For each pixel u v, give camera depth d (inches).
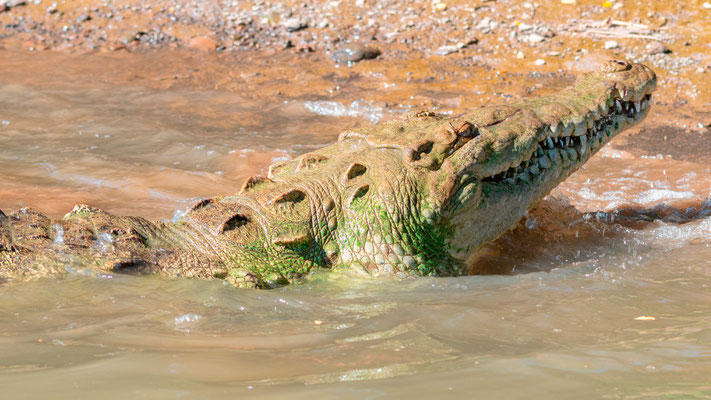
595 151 790.5
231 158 1055.0
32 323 471.2
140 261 577.3
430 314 524.4
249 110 1322.6
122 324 477.4
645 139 1161.4
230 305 539.8
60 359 403.5
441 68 1494.8
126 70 1549.0
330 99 1364.4
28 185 913.5
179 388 360.8
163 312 508.7
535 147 713.6
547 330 490.6
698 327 490.3
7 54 1636.3
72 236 586.9
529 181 728.3
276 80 1480.1
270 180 695.1
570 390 362.3
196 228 637.9
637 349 434.6
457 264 682.2
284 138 1168.2
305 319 514.9
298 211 653.3
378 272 648.4
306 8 1801.2
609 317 525.0
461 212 673.6
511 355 422.0
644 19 1579.7
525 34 1592.0
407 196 655.8
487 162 685.3
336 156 713.0
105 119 1235.9
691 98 1310.3
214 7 1855.3
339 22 1734.7
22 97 1344.7
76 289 531.8
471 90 1381.6
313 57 1598.2
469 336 472.4
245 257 619.8
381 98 1357.0
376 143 699.4
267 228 639.8
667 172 1033.5
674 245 773.3
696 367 398.3
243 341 454.6
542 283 634.2
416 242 656.4
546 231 805.9
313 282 629.3
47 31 1788.9
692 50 1456.7
